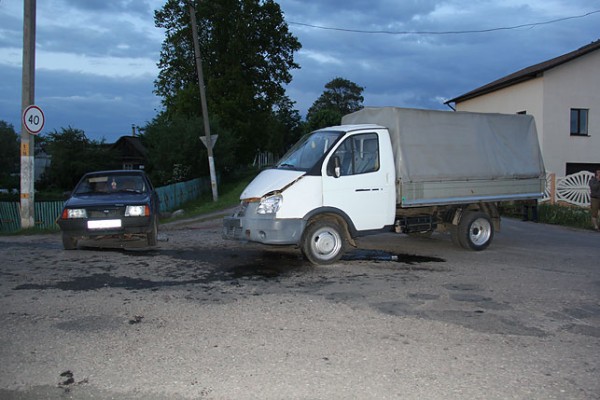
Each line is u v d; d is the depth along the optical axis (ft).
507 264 27.20
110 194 31.45
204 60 132.77
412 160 27.94
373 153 27.02
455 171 29.50
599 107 80.94
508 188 31.81
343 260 27.27
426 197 28.43
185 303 18.33
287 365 13.02
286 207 24.63
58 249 30.07
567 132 79.71
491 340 15.06
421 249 31.73
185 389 11.68
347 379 12.28
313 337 15.02
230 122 127.75
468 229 30.71
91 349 13.89
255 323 16.19
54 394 11.39
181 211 62.49
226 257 27.66
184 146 104.78
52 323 15.98
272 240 24.61
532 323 16.78
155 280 21.94
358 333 15.43
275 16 135.95
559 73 78.84
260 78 139.44
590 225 49.49
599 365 13.41
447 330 15.85
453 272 24.63
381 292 20.33
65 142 149.18
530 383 12.26
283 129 289.12
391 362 13.32
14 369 12.62
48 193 133.49
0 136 180.24
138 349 13.93
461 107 100.73
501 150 31.76
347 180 25.98
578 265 27.50
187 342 14.48
